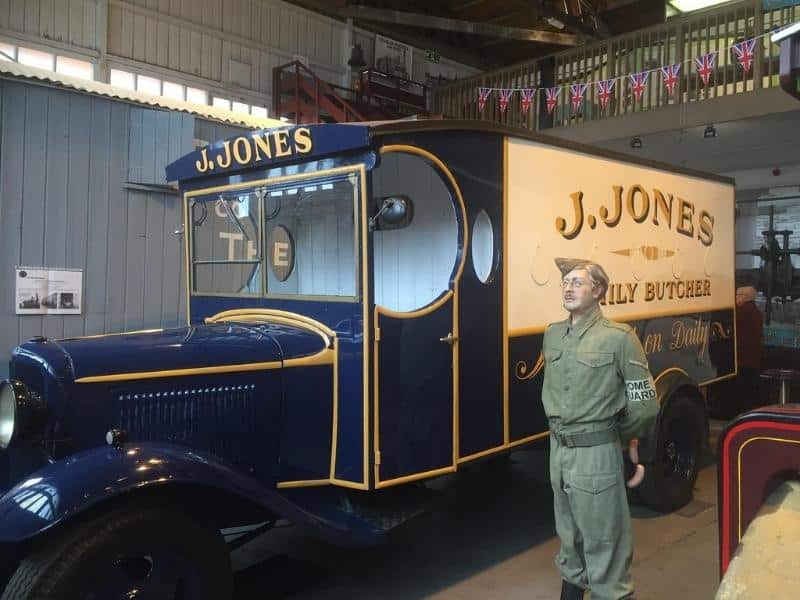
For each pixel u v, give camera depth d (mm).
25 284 5316
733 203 5910
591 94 10469
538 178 3947
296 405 3162
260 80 11438
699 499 4820
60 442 2629
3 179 5172
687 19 9406
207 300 3949
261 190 3580
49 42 8953
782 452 2221
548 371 3088
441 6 13742
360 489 3158
